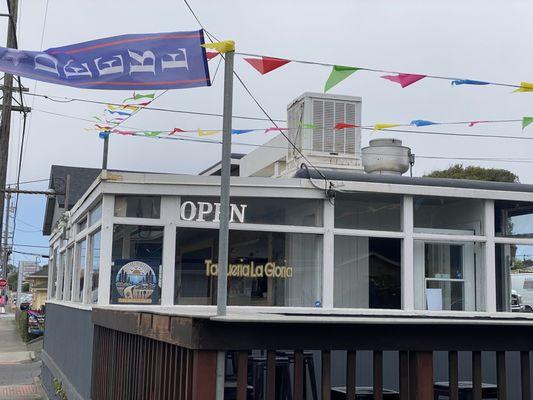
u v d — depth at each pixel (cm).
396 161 1025
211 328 346
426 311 873
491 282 922
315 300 874
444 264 927
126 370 573
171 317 394
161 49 562
